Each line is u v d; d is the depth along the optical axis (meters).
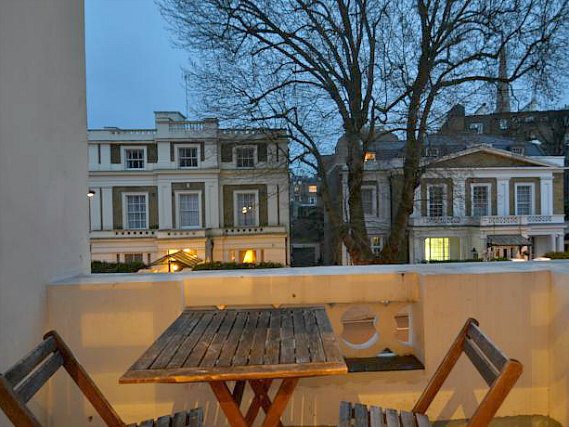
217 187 21.52
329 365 1.42
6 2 2.19
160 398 2.43
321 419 2.46
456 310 2.45
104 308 2.40
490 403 1.43
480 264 2.89
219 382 1.54
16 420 1.35
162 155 21.45
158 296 2.39
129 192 21.50
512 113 11.41
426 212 22.73
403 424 1.74
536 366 2.49
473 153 22.88
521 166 23.23
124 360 2.39
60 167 2.77
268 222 21.88
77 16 3.15
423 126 11.33
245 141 14.74
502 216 22.12
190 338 1.76
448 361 1.90
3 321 2.05
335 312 2.62
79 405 2.44
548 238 23.78
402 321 5.12
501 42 10.70
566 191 29.97
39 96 2.51
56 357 1.75
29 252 2.30
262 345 1.65
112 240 21.05
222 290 2.52
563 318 2.38
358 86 11.92
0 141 2.07
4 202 2.09
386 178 22.14
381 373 2.46
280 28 11.84
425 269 2.65
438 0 10.72
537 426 2.41
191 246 20.72
